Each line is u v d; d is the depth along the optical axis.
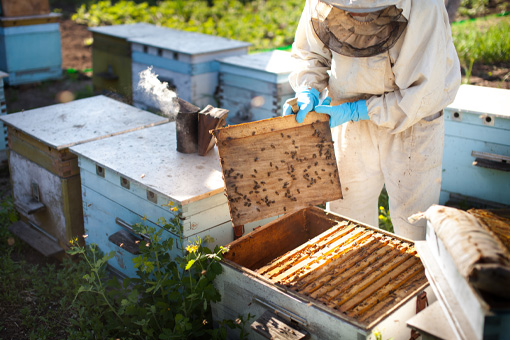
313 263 2.94
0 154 5.57
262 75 5.61
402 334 2.61
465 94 4.51
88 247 3.80
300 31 3.44
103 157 3.47
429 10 2.86
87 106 4.48
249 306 2.88
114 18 11.90
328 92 3.43
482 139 4.15
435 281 2.30
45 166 3.89
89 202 3.68
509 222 2.59
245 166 2.84
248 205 2.82
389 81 3.11
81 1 13.65
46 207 4.04
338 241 3.15
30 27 7.90
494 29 8.62
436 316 2.29
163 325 3.08
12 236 4.41
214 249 3.05
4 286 3.78
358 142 3.38
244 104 5.95
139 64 6.74
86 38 11.02
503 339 1.94
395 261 2.91
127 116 4.27
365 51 2.92
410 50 2.94
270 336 2.61
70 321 3.46
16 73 7.95
